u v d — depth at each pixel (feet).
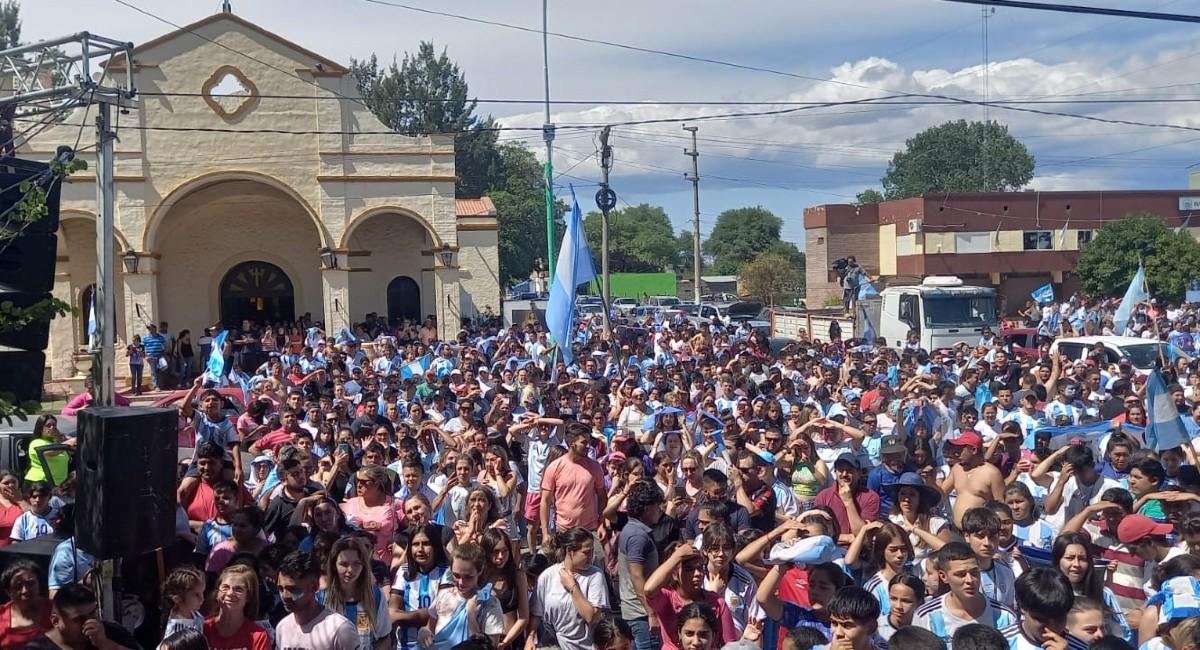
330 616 20.43
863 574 24.66
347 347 76.07
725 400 49.29
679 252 415.64
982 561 21.83
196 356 105.70
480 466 34.50
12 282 25.85
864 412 39.47
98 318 36.09
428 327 97.86
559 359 62.85
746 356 61.26
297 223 108.27
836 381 54.60
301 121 97.40
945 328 90.17
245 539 25.27
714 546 22.17
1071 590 18.57
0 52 38.24
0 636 21.16
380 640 22.12
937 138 274.36
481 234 113.09
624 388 49.21
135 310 94.32
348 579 21.70
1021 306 160.15
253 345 93.09
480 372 57.52
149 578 24.99
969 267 157.99
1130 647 17.12
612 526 30.04
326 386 55.93
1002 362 56.65
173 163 94.84
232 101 95.91
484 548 23.32
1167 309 111.75
